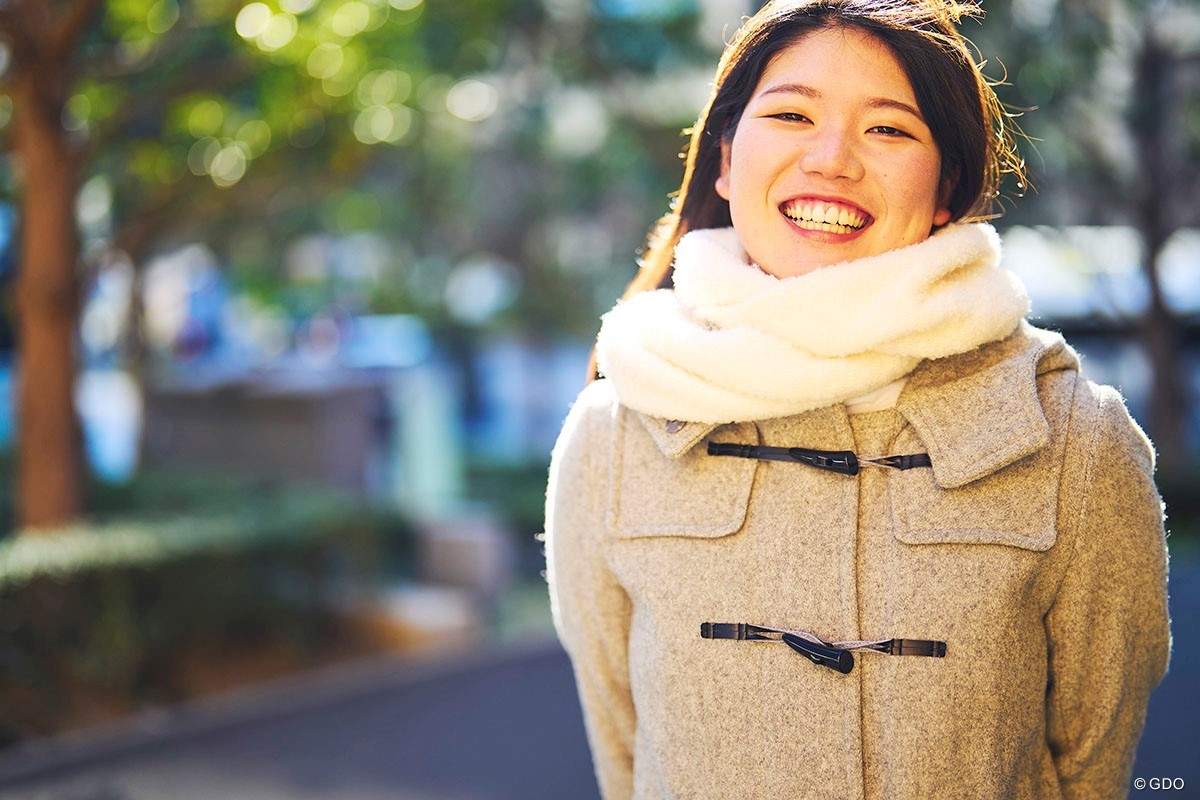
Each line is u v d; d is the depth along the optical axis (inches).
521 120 472.1
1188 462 425.4
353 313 594.9
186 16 246.2
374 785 171.6
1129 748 61.0
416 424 359.9
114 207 316.5
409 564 291.9
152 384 410.3
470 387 695.7
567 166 508.4
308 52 241.9
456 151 464.8
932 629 55.5
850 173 57.0
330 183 317.1
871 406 59.4
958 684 55.0
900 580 56.3
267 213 395.5
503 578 294.5
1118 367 530.9
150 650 216.5
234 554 230.1
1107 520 56.3
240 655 234.2
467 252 541.0
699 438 59.9
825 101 57.7
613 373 61.1
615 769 68.6
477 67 294.5
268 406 358.0
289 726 198.2
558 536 66.4
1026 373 57.3
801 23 59.1
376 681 223.5
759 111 59.0
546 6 391.2
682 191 67.2
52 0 250.7
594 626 65.5
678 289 60.8
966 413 57.2
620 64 407.2
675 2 401.4
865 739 56.2
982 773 55.0
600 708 68.0
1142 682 59.9
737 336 56.6
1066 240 410.9
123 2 250.1
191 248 439.5
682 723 59.1
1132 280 447.8
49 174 254.1
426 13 257.6
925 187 58.1
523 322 561.3
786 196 58.2
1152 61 393.1
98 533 227.5
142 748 187.3
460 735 193.3
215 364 625.6
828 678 56.6
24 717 197.2
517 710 205.9
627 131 446.0
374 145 287.6
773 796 57.1
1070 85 359.3
